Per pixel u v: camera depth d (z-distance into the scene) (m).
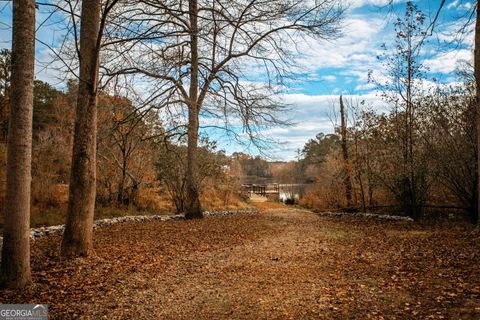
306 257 8.18
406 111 14.59
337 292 5.50
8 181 5.70
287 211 23.91
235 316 4.74
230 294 5.61
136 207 18.64
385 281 5.91
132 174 19.06
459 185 12.50
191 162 16.69
